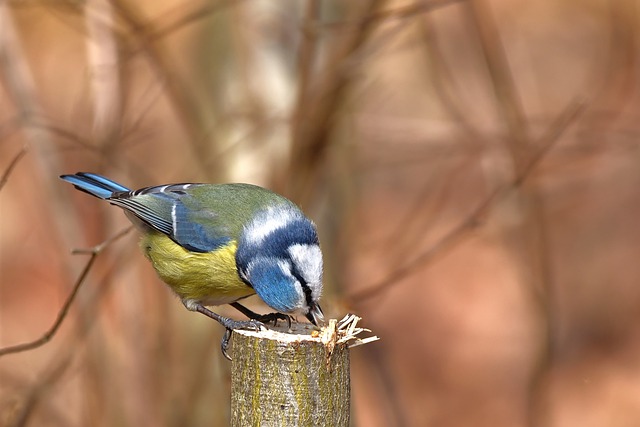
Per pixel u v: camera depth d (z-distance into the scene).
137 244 10.21
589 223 17.50
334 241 11.94
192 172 12.36
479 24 11.83
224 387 10.85
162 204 8.83
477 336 17.28
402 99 16.14
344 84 10.67
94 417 11.02
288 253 7.84
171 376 11.37
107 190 9.33
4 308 15.79
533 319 13.38
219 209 8.55
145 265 12.41
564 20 22.25
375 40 12.24
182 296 8.92
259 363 5.86
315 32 10.27
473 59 13.16
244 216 8.42
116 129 10.84
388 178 18.30
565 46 20.77
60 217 10.80
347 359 5.98
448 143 12.81
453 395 16.27
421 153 14.24
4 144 14.18
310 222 8.12
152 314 12.25
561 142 13.60
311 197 11.20
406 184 18.44
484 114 13.04
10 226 16.12
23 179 14.83
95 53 10.71
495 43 11.86
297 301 7.77
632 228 17.39
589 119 12.91
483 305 18.05
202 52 11.77
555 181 16.41
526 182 12.00
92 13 10.55
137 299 11.30
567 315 16.97
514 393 16.27
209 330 11.45
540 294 12.56
